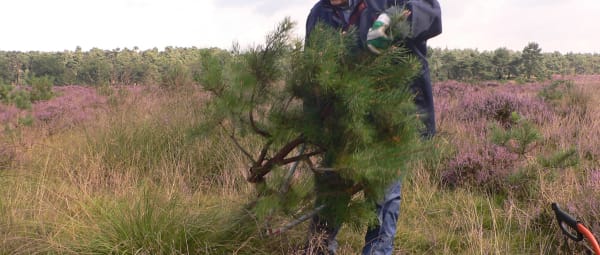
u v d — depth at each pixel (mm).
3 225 3105
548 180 4082
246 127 2438
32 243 2932
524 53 73250
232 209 3123
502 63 71562
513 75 71438
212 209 3297
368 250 2648
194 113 5383
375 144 2236
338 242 3125
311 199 2641
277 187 2688
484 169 4453
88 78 12430
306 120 2336
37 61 109438
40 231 3193
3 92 13586
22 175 4594
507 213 3662
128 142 5086
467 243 3225
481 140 5227
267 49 2318
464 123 6711
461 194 4141
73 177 4328
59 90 18422
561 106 8359
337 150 2342
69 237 3070
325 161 2506
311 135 2324
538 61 73375
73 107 10188
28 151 5637
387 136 2262
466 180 4480
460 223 3545
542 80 25078
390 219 2648
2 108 10930
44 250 2895
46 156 5215
